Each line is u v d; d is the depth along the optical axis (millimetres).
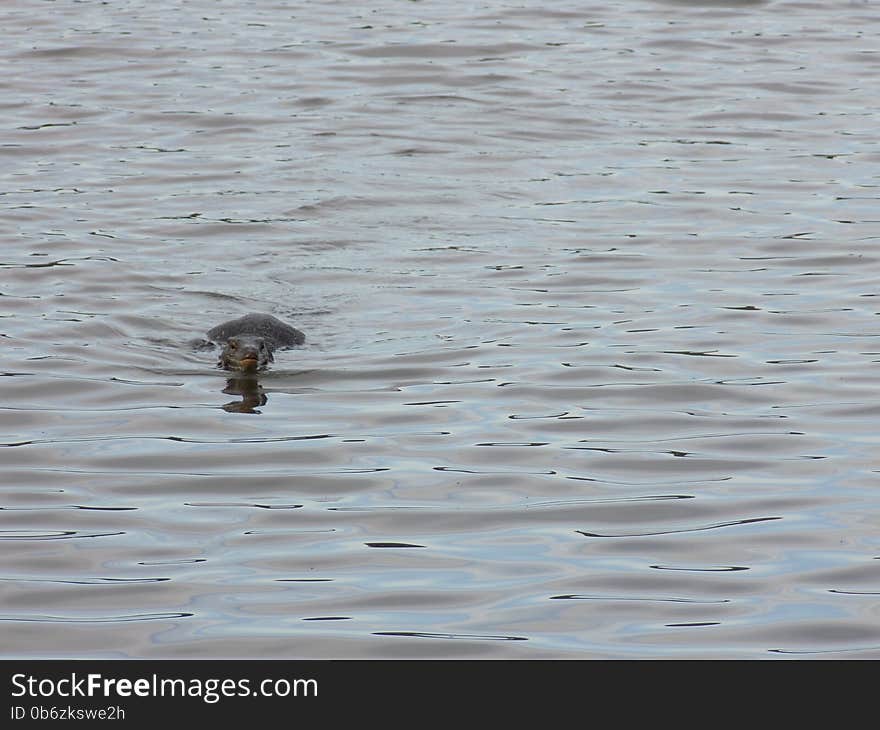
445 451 14258
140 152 26094
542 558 11938
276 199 23594
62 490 13258
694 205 23344
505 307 18797
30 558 11875
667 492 13273
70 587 11383
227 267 20406
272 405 15500
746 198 23656
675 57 32312
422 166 25484
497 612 11023
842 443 14383
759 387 15984
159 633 10688
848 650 10430
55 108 28422
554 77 30797
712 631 10711
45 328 17781
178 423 14961
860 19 35312
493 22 34938
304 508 12938
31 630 10734
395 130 27484
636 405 15484
